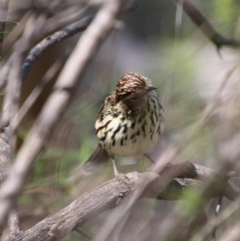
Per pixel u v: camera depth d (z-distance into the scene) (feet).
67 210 28.99
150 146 37.68
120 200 29.63
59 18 39.40
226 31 38.52
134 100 36.70
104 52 45.44
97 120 39.17
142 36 60.59
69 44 55.16
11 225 27.96
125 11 37.14
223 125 27.09
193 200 27.78
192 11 36.63
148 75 41.50
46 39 38.01
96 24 22.58
